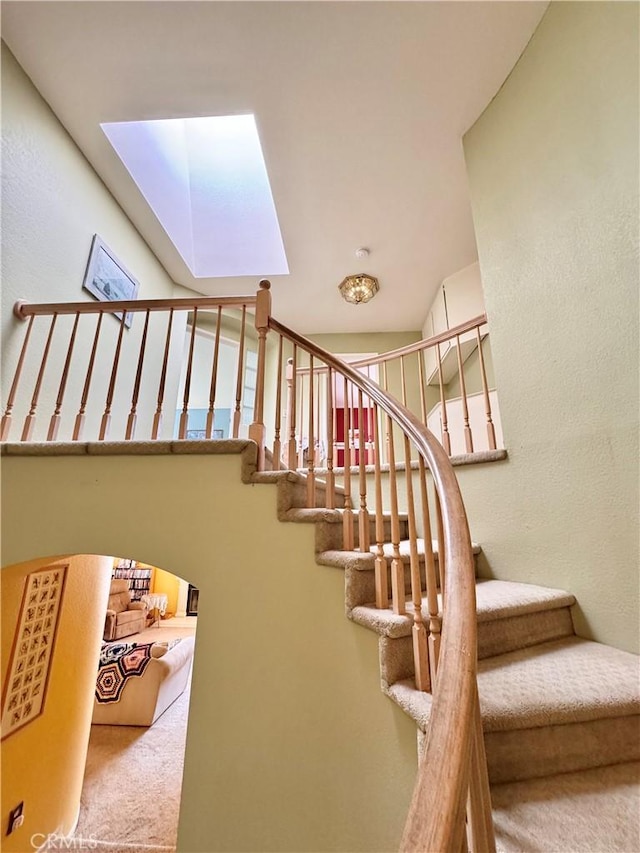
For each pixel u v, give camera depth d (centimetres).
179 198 364
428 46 207
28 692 213
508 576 192
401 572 129
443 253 370
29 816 213
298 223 333
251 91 229
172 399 394
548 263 188
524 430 192
